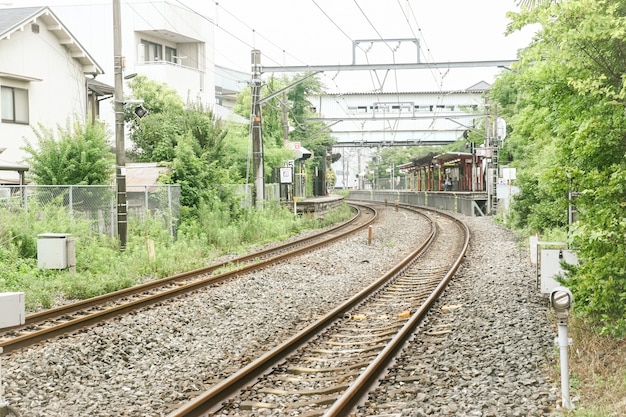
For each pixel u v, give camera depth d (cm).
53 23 2936
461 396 753
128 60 4559
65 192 2056
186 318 1260
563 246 1405
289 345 1003
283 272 1898
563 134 990
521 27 898
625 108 860
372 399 755
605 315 877
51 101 2956
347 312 1317
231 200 2917
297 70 2906
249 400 781
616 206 875
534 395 740
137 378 904
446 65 2789
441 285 1530
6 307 647
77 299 1467
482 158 5134
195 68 4969
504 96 4428
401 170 9288
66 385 869
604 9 840
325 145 6812
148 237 2173
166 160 2883
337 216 4338
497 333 1060
